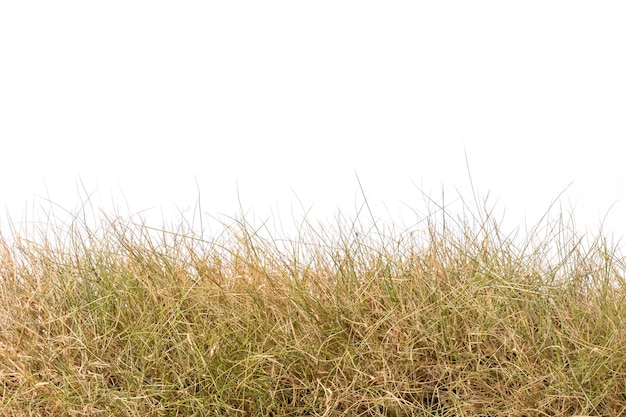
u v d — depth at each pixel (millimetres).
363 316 3467
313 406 3156
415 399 3240
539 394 3168
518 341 3328
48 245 3887
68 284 3562
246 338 3264
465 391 3209
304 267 3680
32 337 3410
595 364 3174
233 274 3701
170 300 3430
